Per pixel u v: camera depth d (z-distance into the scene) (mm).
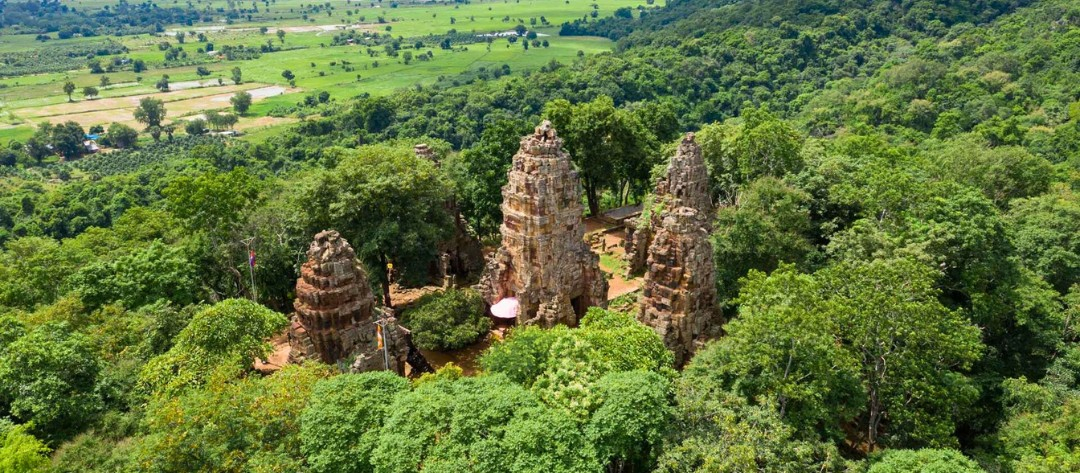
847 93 159500
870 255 60656
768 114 91688
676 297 55219
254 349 49656
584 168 98000
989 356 58781
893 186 68375
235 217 70000
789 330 42531
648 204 89312
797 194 69750
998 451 46469
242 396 39594
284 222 73875
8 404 44375
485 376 44031
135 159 153375
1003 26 179375
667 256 55406
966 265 61531
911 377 46219
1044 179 84125
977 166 85938
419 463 36656
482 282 66312
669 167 76125
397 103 161250
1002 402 51188
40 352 44031
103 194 123562
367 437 38156
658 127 112062
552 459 35875
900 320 45562
